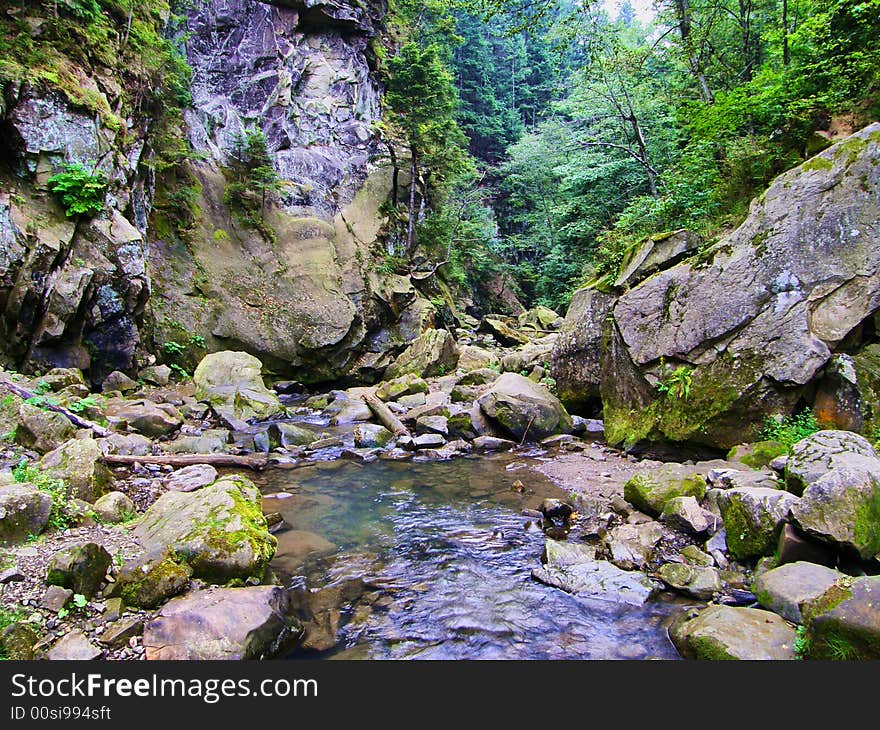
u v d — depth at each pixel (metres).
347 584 5.01
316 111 22.12
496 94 41.00
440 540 6.02
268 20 21.50
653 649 4.00
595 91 19.23
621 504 6.53
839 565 4.40
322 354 17.30
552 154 29.39
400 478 8.28
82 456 6.02
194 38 19.73
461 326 24.17
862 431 6.52
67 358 10.68
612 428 9.38
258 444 9.55
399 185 23.08
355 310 18.12
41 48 11.38
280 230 18.89
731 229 9.70
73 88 11.42
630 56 17.28
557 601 4.71
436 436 10.08
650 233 12.30
